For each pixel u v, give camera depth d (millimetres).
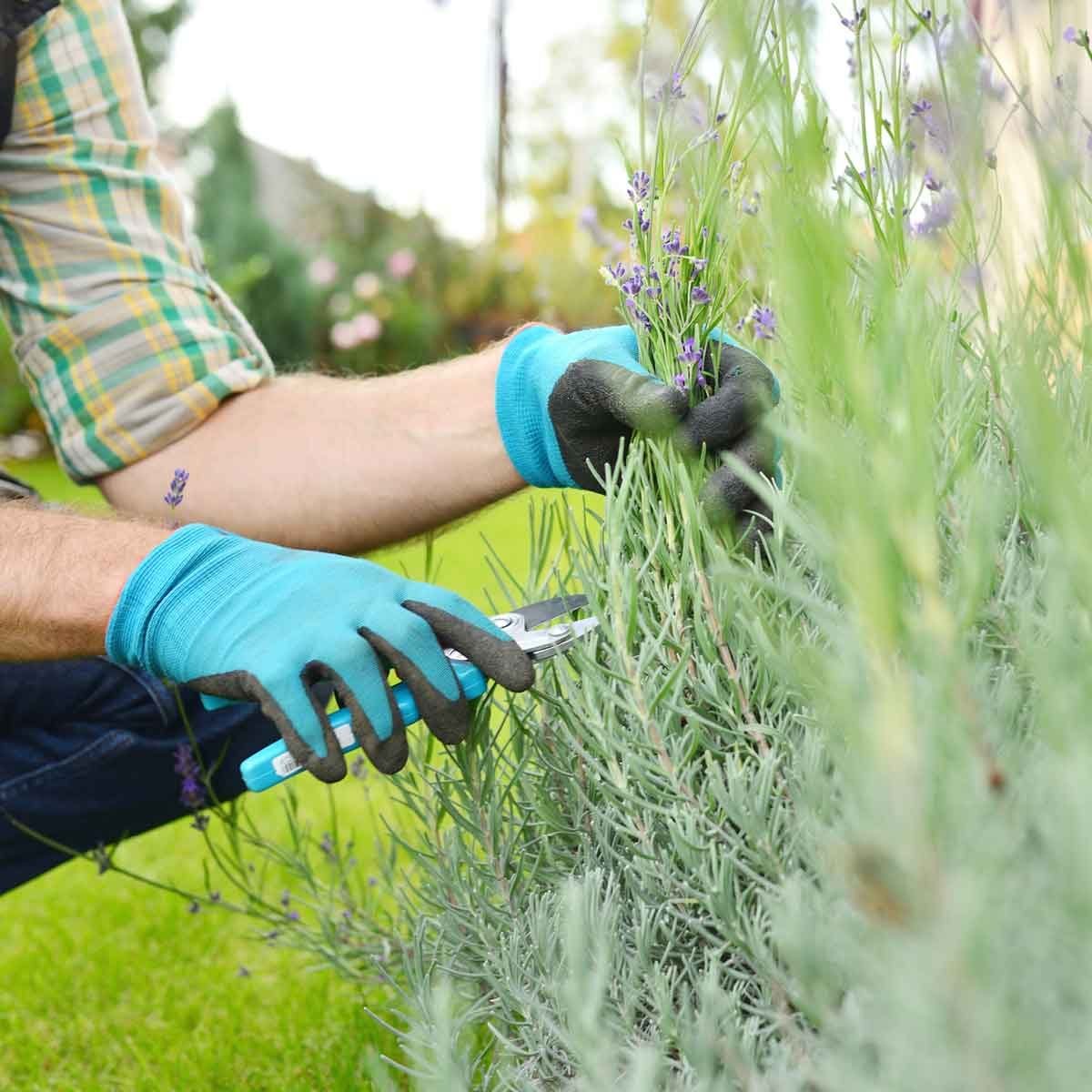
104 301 1621
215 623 1038
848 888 462
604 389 1042
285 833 2197
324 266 9906
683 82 966
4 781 1521
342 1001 1640
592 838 994
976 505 536
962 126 759
